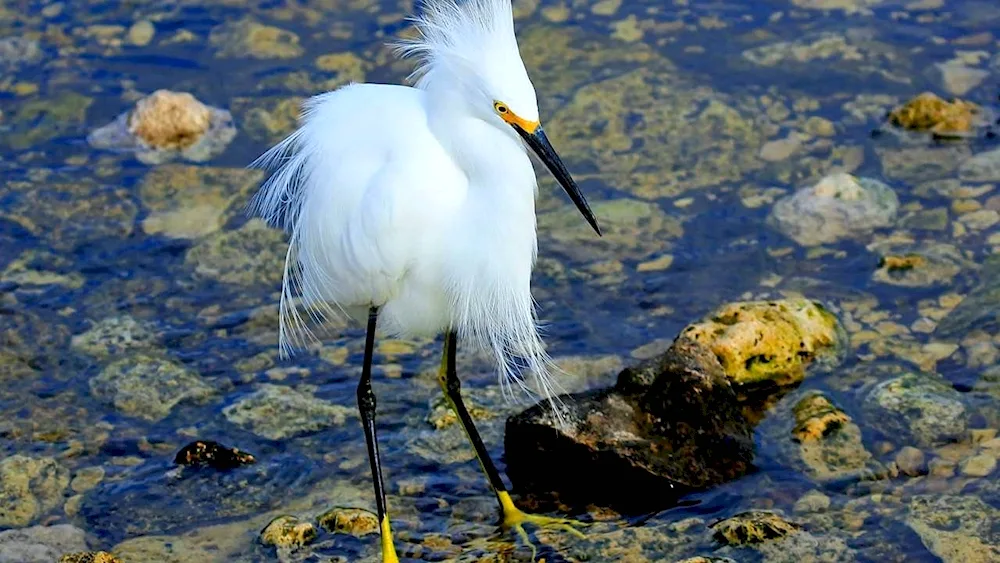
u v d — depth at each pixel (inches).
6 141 552.4
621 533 352.8
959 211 484.1
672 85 579.2
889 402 392.5
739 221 490.3
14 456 388.8
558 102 572.7
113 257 485.7
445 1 369.4
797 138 538.6
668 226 490.9
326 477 382.0
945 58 581.3
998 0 621.6
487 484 378.0
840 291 447.5
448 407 408.2
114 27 628.4
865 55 589.0
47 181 527.8
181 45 615.8
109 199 517.7
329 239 344.5
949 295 440.5
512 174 329.1
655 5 639.1
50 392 418.9
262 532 357.1
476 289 346.0
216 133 554.9
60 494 374.3
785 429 388.8
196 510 368.5
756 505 358.3
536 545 350.9
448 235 337.1
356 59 601.0
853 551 337.4
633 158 534.3
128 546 353.1
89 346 440.1
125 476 381.4
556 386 411.8
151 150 546.3
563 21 630.5
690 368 374.9
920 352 415.5
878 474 366.6
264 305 461.7
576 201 328.5
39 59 605.6
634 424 372.8
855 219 481.7
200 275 476.7
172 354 436.8
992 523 343.6
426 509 368.2
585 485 371.6
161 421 406.6
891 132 536.7
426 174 331.3
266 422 405.4
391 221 331.6
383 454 390.9
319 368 431.2
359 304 363.3
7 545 349.1
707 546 344.5
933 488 359.3
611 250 479.2
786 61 589.6
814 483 365.7
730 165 525.7
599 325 440.8
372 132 338.0
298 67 597.0
